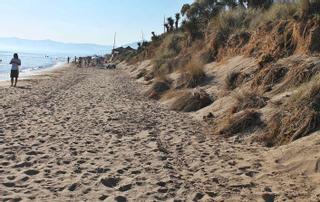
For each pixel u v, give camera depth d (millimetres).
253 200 5883
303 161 7172
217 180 6750
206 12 29812
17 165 7363
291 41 13359
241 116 10258
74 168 7309
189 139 9922
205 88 15789
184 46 26453
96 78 33625
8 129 10656
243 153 8422
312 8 13188
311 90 9156
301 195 6000
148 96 18844
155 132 10820
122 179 6773
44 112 13914
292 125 8773
